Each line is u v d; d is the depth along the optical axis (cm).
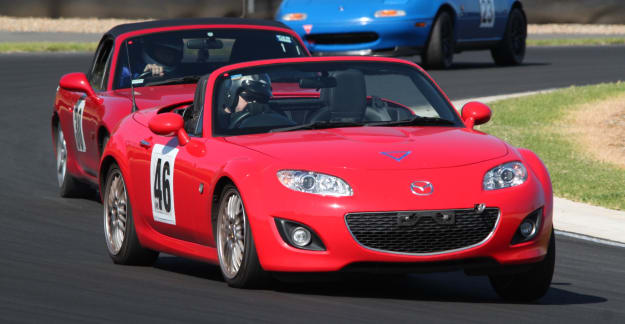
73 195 4019
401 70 2842
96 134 3641
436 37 8294
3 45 10025
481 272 2316
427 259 2247
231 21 4134
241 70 2752
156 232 2795
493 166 2350
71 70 8331
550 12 14625
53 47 10006
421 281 2630
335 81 2744
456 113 2766
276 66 2777
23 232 3266
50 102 6812
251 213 2314
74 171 3931
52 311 2208
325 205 2255
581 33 13575
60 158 4138
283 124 2641
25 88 7400
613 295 2552
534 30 13938
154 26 4038
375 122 2656
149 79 3850
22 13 13550
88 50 10088
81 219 3544
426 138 2489
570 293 2556
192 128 2775
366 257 2242
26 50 9825
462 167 2330
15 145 5291
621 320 2247
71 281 2556
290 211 2272
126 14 13488
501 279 2439
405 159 2344
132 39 3966
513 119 6031
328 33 7894
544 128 5778
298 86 2731
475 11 8656
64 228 3366
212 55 3959
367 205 2244
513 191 2312
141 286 2502
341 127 2619
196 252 2623
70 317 2153
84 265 2800
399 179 2280
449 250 2262
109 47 4025
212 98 2698
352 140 2453
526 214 2306
